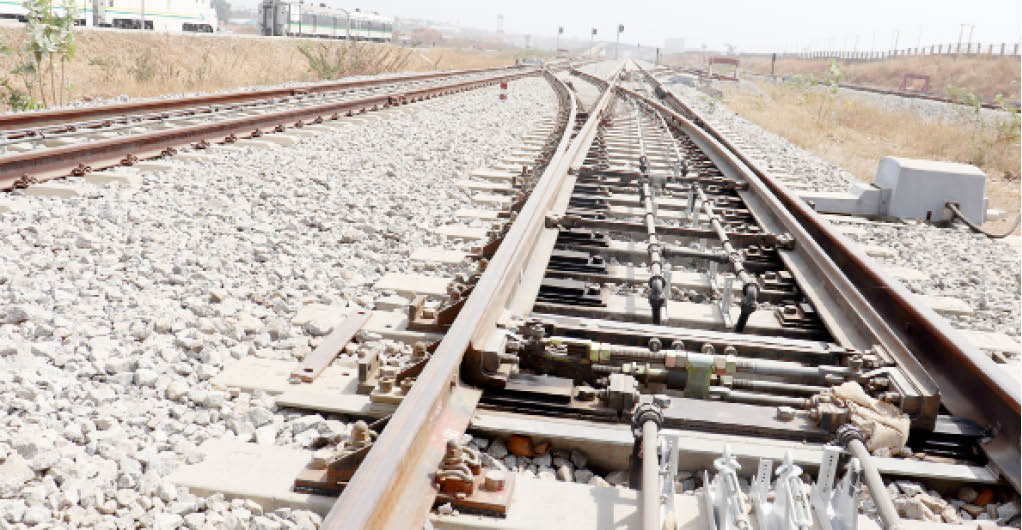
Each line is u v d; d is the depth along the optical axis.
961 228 8.90
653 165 10.83
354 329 4.20
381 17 62.22
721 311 4.83
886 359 3.68
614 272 5.51
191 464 2.89
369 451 2.52
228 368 3.71
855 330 4.29
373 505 2.06
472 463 2.64
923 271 6.90
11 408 3.14
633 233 6.94
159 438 3.06
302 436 3.17
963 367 3.55
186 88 23.11
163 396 3.42
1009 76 53.56
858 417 3.18
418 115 15.44
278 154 9.52
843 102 28.89
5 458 2.78
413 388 2.77
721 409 3.30
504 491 2.62
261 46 39.41
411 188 8.27
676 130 15.16
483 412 3.25
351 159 9.65
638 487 2.79
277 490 2.71
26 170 6.83
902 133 21.44
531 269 5.00
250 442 3.15
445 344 3.13
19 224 5.62
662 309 4.63
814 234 6.26
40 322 3.99
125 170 7.71
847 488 2.38
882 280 4.54
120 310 4.27
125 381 3.49
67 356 3.64
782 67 102.62
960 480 3.02
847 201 9.56
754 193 8.30
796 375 3.49
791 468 2.38
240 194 7.18
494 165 10.12
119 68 24.52
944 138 19.17
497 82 28.69
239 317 4.33
